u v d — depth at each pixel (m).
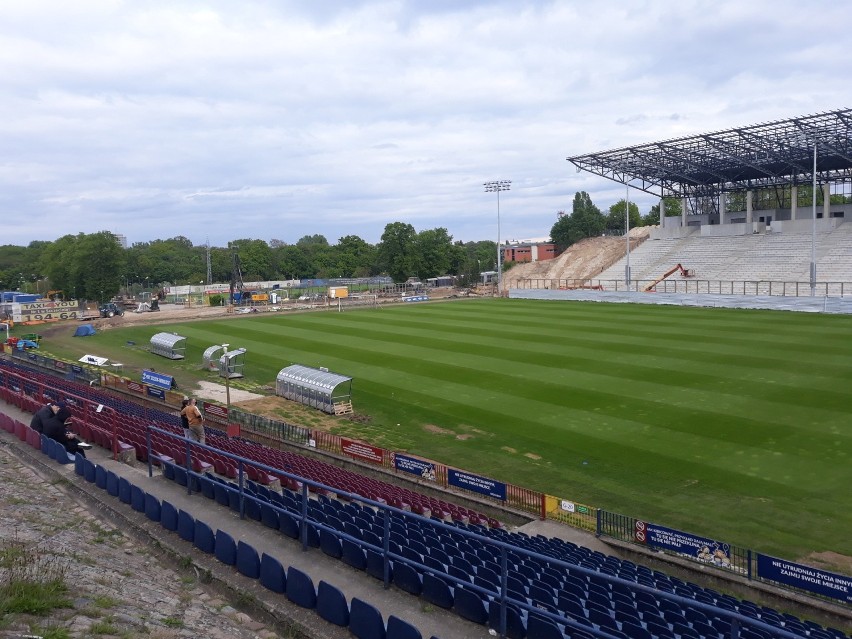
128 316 92.62
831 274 79.38
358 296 114.88
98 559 12.64
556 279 120.38
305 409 37.66
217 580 12.54
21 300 125.00
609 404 35.16
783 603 16.77
